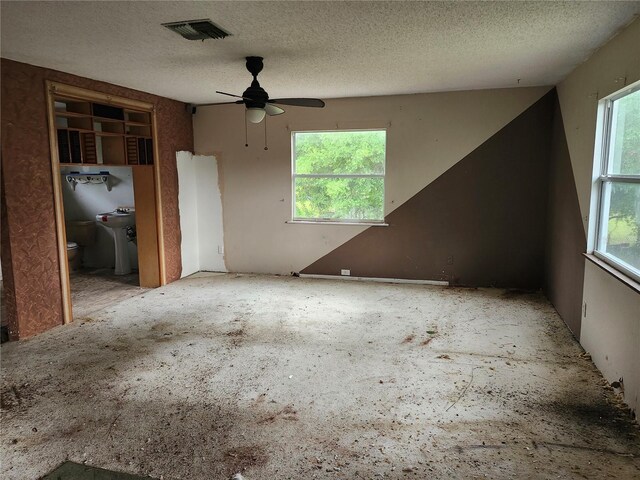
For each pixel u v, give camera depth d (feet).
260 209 20.62
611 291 9.96
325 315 15.11
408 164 18.65
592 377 10.40
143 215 18.58
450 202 18.47
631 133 9.96
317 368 11.05
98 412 9.09
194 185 21.15
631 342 8.79
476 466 7.34
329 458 7.62
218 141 20.65
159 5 8.50
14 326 12.82
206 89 16.92
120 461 7.58
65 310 14.29
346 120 18.99
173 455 7.73
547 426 8.45
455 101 17.83
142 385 10.21
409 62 12.99
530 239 17.87
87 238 21.66
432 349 12.16
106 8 8.63
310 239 20.22
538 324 14.07
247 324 14.28
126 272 21.08
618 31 10.00
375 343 12.63
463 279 18.80
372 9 8.78
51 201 13.71
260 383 10.30
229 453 7.77
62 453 7.80
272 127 19.88
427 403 9.36
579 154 12.94
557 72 14.24
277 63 13.04
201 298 17.17
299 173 20.08
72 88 14.17
